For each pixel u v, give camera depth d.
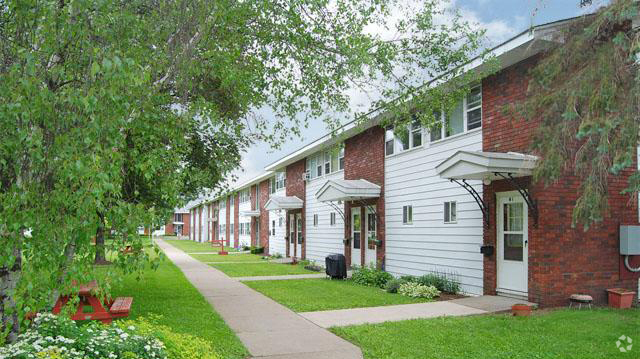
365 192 16.17
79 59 4.28
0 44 4.30
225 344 6.99
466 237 12.06
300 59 7.61
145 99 5.39
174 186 6.16
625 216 10.38
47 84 4.31
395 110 8.66
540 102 6.27
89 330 5.00
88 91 3.87
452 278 12.50
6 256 3.77
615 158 5.17
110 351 4.60
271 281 15.48
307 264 22.98
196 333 7.63
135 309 9.80
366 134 17.62
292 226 27.30
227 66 7.09
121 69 3.80
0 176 4.11
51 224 3.79
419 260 14.05
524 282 10.23
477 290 11.60
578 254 9.95
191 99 7.80
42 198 3.84
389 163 15.94
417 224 14.20
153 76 5.95
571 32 6.25
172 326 8.13
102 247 4.20
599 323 8.02
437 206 13.27
